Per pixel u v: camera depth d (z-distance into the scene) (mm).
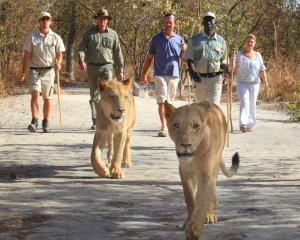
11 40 32531
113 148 9969
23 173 10188
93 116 15734
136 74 38188
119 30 39531
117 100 9742
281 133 15516
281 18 34625
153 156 11992
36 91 15062
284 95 25781
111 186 9203
